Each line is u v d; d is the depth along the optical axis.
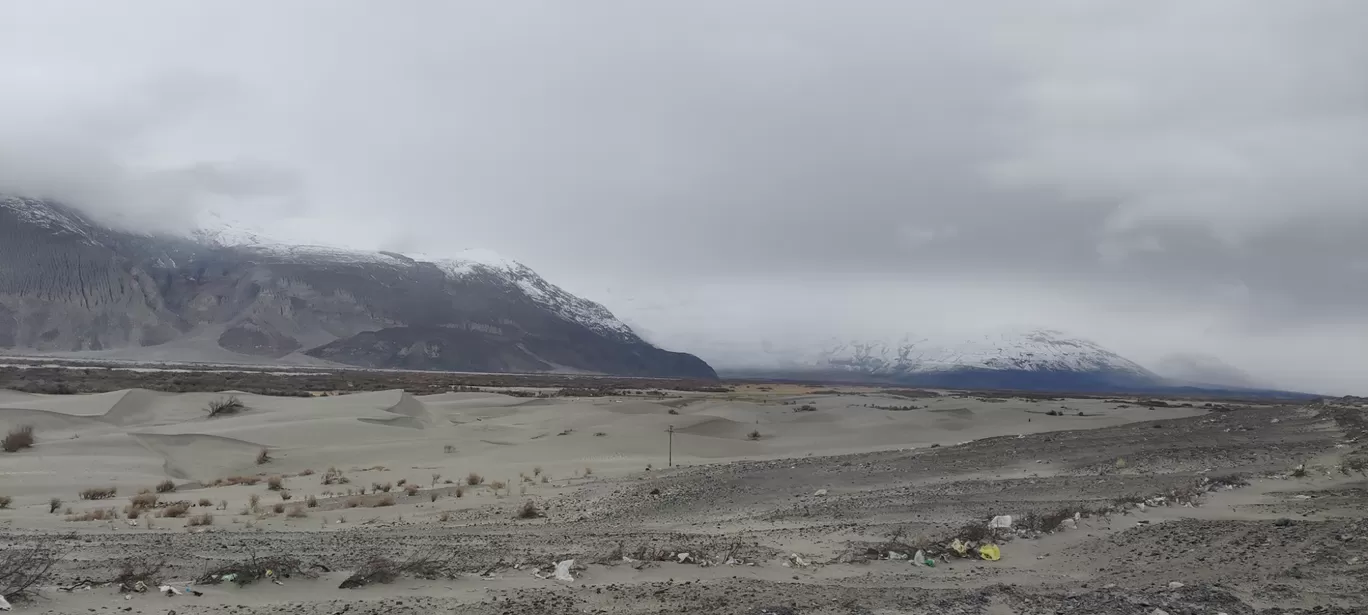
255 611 11.45
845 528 21.47
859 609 11.91
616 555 16.67
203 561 15.83
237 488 41.88
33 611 10.83
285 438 65.88
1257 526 18.44
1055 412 108.06
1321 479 26.52
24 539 20.73
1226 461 32.78
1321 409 58.44
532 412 103.25
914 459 41.56
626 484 37.69
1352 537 16.16
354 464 55.50
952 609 11.96
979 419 94.88
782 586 13.88
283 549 18.62
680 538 20.45
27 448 54.25
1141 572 15.02
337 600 12.34
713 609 11.91
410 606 11.95
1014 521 20.53
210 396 88.81
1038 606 12.07
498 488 38.84
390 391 102.31
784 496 30.80
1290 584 12.98
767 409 106.19
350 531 24.69
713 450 66.69
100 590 12.38
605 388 199.38
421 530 24.84
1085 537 19.02
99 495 37.84
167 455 55.16
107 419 71.75
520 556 17.00
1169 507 22.75
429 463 55.16
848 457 47.25
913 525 21.39
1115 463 34.44
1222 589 12.77
